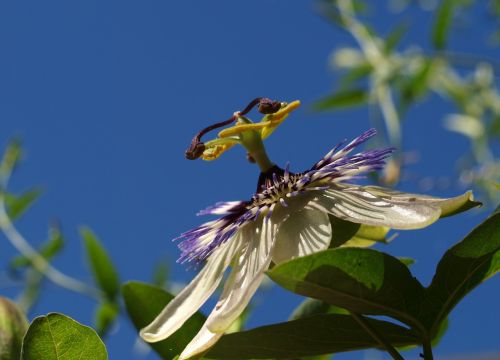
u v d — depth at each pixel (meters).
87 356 0.34
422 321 0.35
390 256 0.34
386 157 0.38
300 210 0.37
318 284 0.34
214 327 0.34
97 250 0.50
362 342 0.36
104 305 0.50
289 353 0.36
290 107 0.40
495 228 0.35
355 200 0.37
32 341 0.34
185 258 0.38
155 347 0.39
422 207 0.36
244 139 0.40
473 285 0.35
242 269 0.36
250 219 0.37
